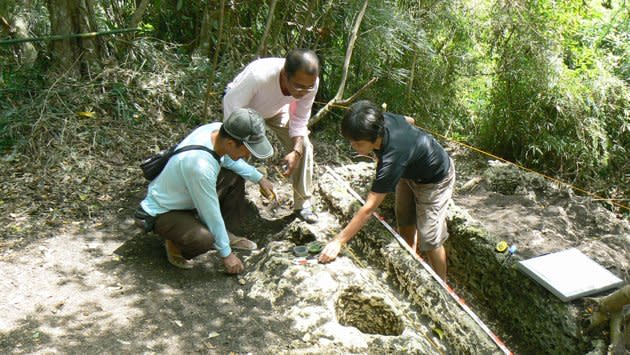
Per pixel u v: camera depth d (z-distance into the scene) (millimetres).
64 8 4664
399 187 3609
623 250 3707
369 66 5371
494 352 2674
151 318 2859
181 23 5809
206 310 2949
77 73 4855
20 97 4625
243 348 2676
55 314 2820
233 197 3508
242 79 3268
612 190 5594
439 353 2729
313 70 2969
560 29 5594
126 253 3381
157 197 3107
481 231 3795
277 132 3732
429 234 3367
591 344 2941
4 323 2721
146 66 5215
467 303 3803
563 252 3498
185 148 3018
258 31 5609
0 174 3961
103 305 2924
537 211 4219
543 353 3287
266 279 3170
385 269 3418
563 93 5410
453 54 5781
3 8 4781
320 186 4148
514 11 5449
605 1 7117
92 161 4238
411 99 5750
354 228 3113
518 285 3445
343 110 5664
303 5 5355
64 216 3668
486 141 5992
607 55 6180
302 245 3506
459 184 4871
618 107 5570
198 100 5105
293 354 2609
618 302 2771
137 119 4773
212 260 3410
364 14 5117
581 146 5457
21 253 3268
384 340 2695
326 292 2980
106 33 4836
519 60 5516
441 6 5426
